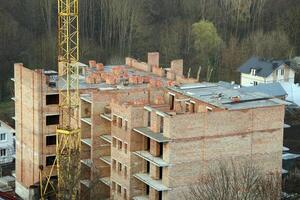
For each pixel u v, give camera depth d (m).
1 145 148.62
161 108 113.25
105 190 119.56
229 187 100.25
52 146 130.00
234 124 107.00
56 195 124.00
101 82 134.25
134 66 151.50
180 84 127.62
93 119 118.94
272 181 105.25
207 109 110.12
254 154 109.81
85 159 123.38
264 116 109.38
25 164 134.00
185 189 105.38
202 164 105.81
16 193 137.12
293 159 137.25
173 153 103.56
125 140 110.50
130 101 119.62
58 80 133.38
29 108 130.38
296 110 181.12
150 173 108.50
